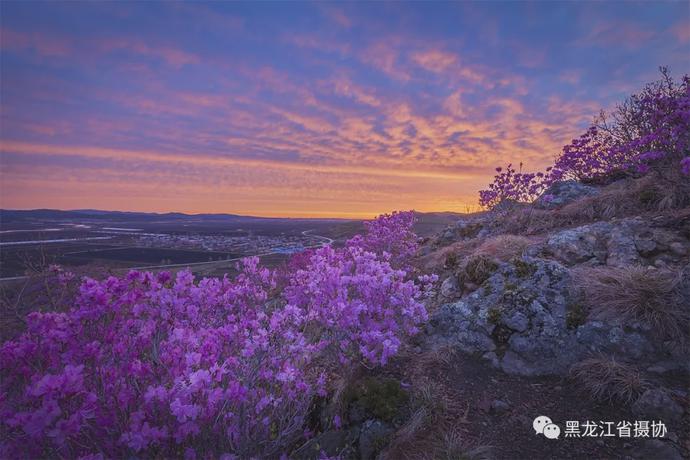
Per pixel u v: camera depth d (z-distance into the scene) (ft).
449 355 15.08
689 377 11.68
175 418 10.28
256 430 11.35
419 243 38.06
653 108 22.34
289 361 13.17
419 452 10.46
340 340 15.34
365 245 34.37
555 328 14.47
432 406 11.99
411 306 15.72
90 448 9.99
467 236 31.60
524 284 16.66
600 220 22.68
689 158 16.67
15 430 9.77
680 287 13.87
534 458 9.88
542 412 11.59
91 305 12.12
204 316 15.01
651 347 12.92
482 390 12.95
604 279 15.53
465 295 19.42
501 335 15.26
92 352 10.96
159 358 12.09
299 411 13.03
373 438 11.43
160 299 13.32
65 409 9.31
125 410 10.46
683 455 9.24
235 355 12.75
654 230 17.90
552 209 28.45
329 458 11.38
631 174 26.78
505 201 30.30
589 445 10.06
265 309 17.75
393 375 14.37
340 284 15.99
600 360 12.79
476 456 9.98
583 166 31.50
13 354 11.09
